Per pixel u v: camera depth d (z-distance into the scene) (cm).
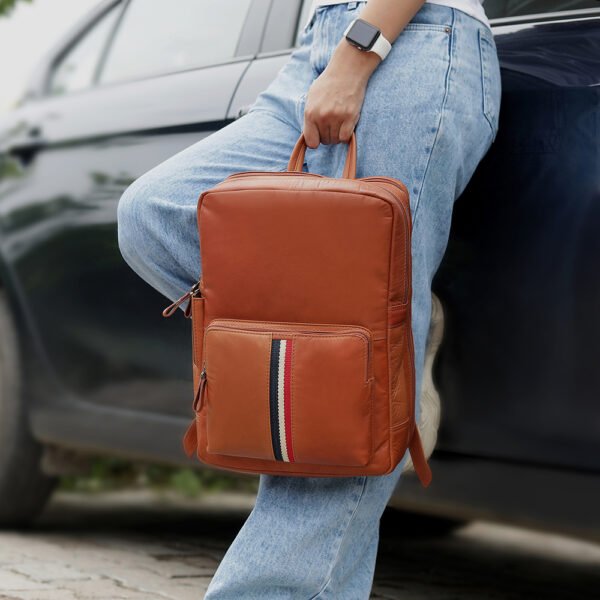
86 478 455
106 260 283
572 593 265
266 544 172
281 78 194
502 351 198
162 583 245
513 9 206
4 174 321
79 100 308
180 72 282
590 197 188
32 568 261
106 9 338
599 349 187
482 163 200
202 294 175
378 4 172
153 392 273
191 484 429
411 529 340
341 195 161
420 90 173
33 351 309
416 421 180
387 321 163
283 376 162
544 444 194
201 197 169
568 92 191
